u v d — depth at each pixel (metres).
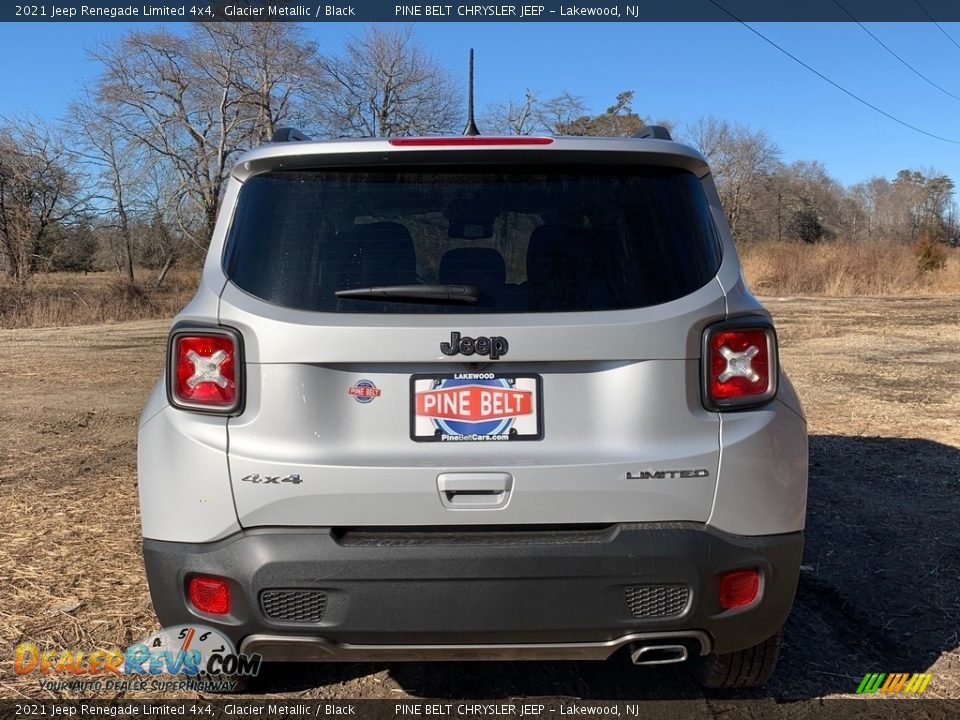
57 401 9.18
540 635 2.51
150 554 2.63
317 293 2.59
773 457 2.63
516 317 2.54
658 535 2.52
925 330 17.38
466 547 2.48
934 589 4.14
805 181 68.62
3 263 29.06
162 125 40.66
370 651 2.55
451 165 2.72
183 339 2.61
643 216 2.69
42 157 32.72
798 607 3.96
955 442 7.06
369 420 2.55
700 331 2.59
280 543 2.50
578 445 2.55
